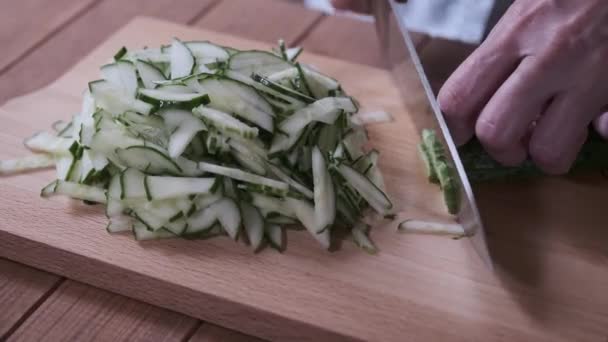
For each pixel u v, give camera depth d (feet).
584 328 1.11
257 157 1.27
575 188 1.34
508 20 1.23
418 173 1.38
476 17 1.46
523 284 1.17
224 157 1.28
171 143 1.24
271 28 1.85
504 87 1.20
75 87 1.54
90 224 1.24
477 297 1.15
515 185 1.35
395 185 1.36
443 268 1.20
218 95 1.28
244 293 1.14
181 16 1.89
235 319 1.15
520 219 1.29
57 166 1.33
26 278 1.22
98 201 1.27
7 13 1.87
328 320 1.11
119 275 1.18
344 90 1.58
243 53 1.38
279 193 1.25
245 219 1.24
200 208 1.23
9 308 1.16
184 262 1.18
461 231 1.26
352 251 1.22
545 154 1.23
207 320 1.16
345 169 1.28
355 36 1.84
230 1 1.94
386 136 1.46
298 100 1.32
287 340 1.14
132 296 1.19
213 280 1.16
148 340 1.13
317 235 1.22
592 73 1.16
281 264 1.19
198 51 1.43
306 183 1.31
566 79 1.17
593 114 1.21
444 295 1.15
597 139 1.33
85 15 1.89
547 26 1.17
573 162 1.31
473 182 1.35
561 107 1.20
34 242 1.20
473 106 1.26
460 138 1.31
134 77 1.35
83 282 1.22
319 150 1.27
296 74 1.36
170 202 1.22
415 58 1.39
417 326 1.11
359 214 1.29
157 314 1.17
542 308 1.14
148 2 1.94
